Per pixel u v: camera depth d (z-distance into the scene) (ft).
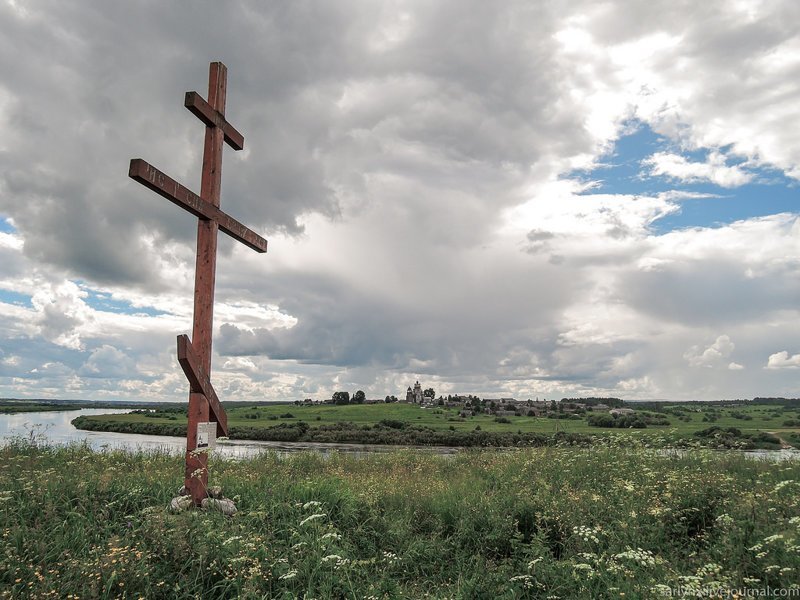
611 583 18.98
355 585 20.24
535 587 20.24
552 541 25.67
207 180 31.81
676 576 18.16
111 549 19.38
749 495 25.61
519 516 27.94
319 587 19.48
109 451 49.21
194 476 27.94
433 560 24.52
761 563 18.93
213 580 19.34
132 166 24.81
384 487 35.14
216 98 32.81
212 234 31.37
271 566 20.15
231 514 27.35
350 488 33.37
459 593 19.58
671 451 45.83
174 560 19.57
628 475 36.17
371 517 28.19
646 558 19.45
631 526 24.62
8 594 16.78
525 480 37.99
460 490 35.17
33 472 30.58
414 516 29.71
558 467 41.60
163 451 50.98
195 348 30.04
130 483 30.30
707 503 27.63
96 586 17.28
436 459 59.06
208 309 30.71
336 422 242.58
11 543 20.12
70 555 19.80
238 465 44.91
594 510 27.30
